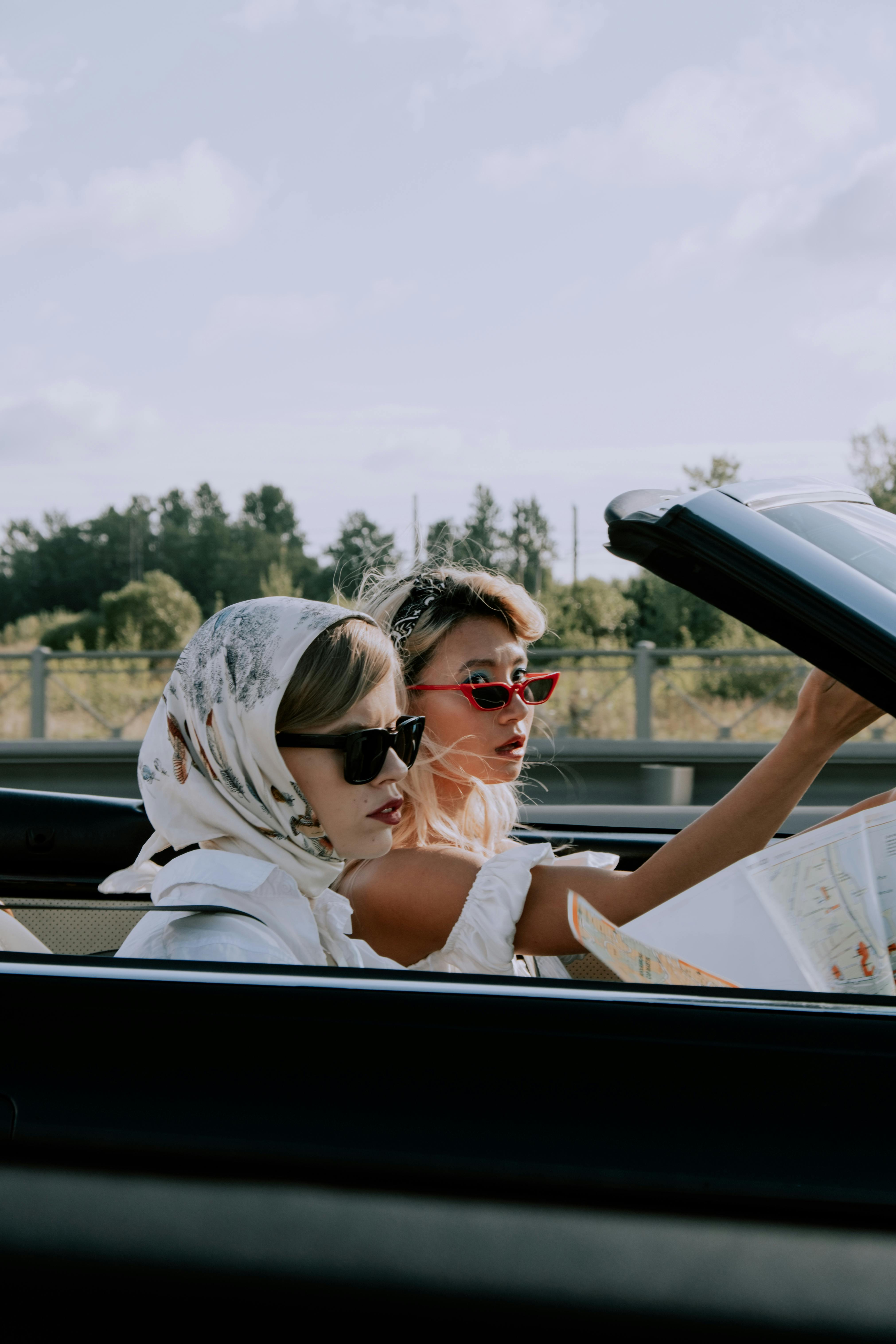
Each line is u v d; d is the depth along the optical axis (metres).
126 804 2.08
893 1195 0.87
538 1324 0.89
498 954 1.45
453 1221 0.90
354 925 1.57
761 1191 0.88
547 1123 0.91
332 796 1.17
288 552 70.94
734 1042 0.94
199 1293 0.93
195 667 1.18
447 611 1.69
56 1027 0.99
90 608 71.56
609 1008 0.97
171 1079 0.96
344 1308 0.91
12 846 2.03
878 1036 0.94
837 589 1.07
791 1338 0.86
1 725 11.00
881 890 1.16
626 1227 0.89
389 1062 0.95
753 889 1.19
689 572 1.16
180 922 1.18
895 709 1.04
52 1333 0.95
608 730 10.31
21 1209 0.95
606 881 1.45
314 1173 0.92
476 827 1.75
